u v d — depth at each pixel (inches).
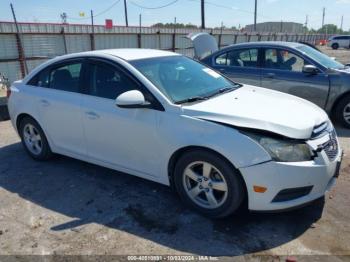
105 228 122.9
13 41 481.7
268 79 261.1
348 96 236.1
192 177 127.4
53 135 171.6
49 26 531.2
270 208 114.3
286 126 114.6
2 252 111.6
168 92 135.3
